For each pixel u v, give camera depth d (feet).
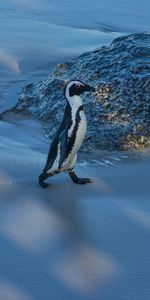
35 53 46.62
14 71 43.24
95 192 23.47
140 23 60.80
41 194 22.99
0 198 22.47
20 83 40.86
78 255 18.67
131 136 29.30
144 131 29.53
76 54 47.14
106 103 30.78
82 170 25.81
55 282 17.21
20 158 26.23
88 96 31.42
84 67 33.71
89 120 30.40
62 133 22.72
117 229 20.43
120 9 65.41
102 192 23.49
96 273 17.70
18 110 35.37
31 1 64.75
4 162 25.54
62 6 64.23
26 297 16.49
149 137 29.37
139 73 31.65
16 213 21.31
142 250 19.10
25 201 22.33
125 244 19.44
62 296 16.58
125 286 17.11
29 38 49.98
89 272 17.72
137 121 29.84
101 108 30.68
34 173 24.79
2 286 16.94
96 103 30.99
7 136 30.30
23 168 25.17
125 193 23.54
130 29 58.34
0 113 35.12
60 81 34.53
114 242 19.54
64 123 22.84
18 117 34.42
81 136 22.85
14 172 24.75
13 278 17.34
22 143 29.22
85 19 60.34
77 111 22.58
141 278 17.53
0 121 33.37
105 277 17.49
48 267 17.94
